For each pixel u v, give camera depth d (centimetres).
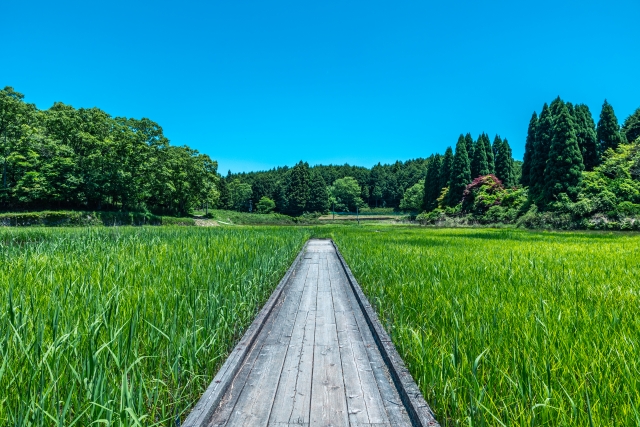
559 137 2766
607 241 1359
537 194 3083
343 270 843
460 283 483
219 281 407
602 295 414
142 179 3706
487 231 2392
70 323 235
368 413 235
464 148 4472
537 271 590
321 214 7681
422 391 247
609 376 207
